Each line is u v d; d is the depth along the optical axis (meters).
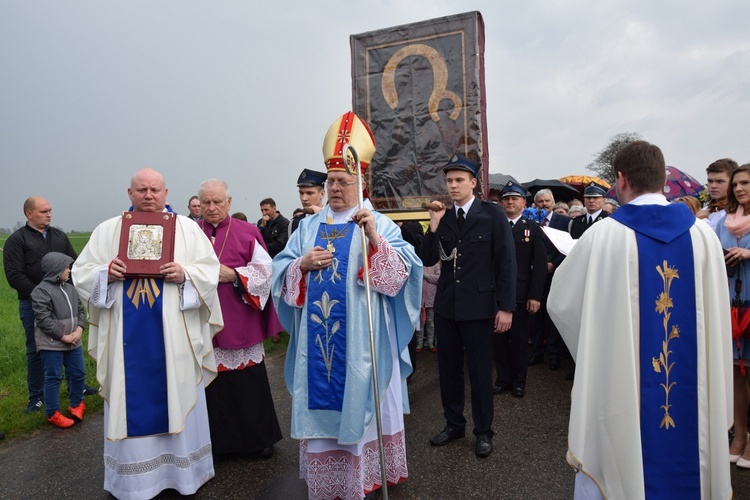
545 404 4.96
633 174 2.33
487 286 3.86
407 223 5.57
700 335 2.20
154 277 3.31
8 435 4.40
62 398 5.20
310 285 3.20
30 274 4.94
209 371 3.64
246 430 3.85
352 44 5.93
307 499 3.30
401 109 5.74
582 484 2.35
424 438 4.19
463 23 5.48
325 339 3.13
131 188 3.50
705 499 2.20
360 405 2.99
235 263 3.92
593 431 2.28
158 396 3.27
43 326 4.43
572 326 2.42
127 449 3.22
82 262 3.37
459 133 5.54
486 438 3.86
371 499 3.16
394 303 3.31
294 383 3.17
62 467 3.83
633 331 2.23
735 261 3.40
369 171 5.88
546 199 8.11
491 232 3.91
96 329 3.40
